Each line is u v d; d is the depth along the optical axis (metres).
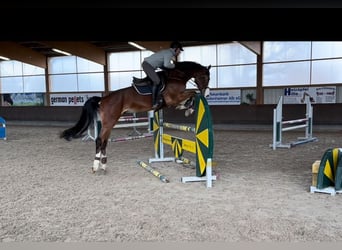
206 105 3.67
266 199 3.17
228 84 12.23
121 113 4.39
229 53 12.06
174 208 2.94
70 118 12.73
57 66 14.82
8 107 13.75
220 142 7.38
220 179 3.99
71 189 3.61
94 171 4.39
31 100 15.35
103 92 13.91
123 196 3.33
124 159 5.43
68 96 14.45
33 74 15.37
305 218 2.65
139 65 13.50
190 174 4.29
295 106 9.84
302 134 8.75
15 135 9.24
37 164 5.05
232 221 2.60
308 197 3.21
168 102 4.29
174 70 4.27
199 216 2.72
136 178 4.10
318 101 10.68
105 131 4.38
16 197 3.32
